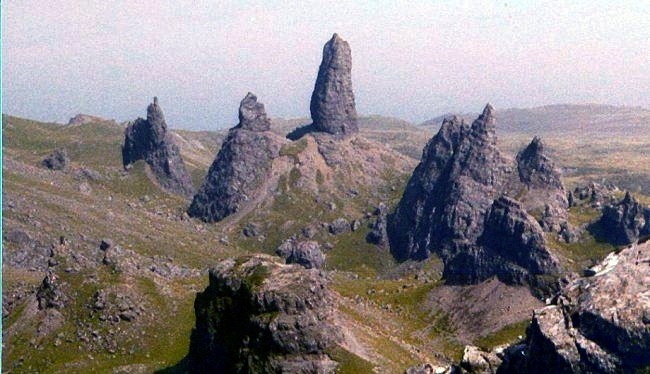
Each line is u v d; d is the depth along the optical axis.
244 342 162.38
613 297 103.19
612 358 97.56
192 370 178.12
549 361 104.31
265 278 172.75
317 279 174.88
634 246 113.62
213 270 183.88
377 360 167.00
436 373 136.12
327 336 162.12
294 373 154.38
